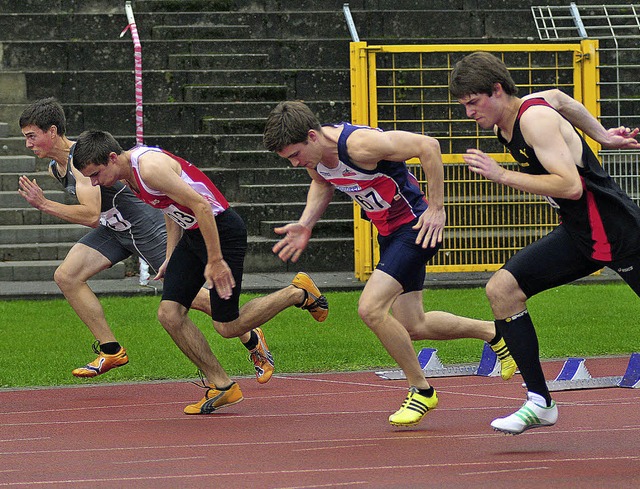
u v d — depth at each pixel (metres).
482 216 37.62
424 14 45.50
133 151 17.98
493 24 45.69
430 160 16.27
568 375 21.25
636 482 13.02
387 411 18.81
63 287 21.41
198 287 18.80
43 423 18.23
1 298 32.56
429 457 14.84
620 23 46.25
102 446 16.20
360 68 34.62
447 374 22.38
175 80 42.75
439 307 30.30
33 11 46.19
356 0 46.81
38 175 39.16
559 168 14.16
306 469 14.20
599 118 36.25
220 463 14.74
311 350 25.12
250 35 45.50
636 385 20.45
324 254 37.62
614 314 29.48
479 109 14.66
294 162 16.41
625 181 38.69
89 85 42.50
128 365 23.66
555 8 45.41
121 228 21.30
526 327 15.29
